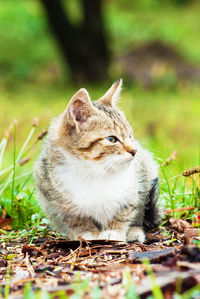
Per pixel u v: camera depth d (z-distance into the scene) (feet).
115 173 20.70
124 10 133.28
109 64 86.99
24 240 22.06
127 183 20.92
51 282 15.61
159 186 24.64
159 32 108.06
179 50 97.14
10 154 51.85
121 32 109.29
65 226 21.98
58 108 68.13
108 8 130.62
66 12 84.02
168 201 25.04
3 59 100.78
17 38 110.01
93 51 85.05
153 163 24.13
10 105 72.79
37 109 68.69
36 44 108.06
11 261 18.74
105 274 15.65
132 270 15.65
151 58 93.20
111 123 21.12
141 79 83.87
